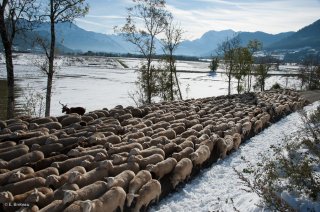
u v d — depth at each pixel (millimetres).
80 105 30359
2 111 24016
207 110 19688
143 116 17031
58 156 9766
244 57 36125
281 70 110125
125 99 35125
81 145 11000
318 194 7238
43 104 29094
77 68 90312
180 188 9984
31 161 9531
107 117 15055
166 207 8680
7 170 8742
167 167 9633
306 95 33344
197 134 13547
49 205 6969
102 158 9875
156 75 26703
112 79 59406
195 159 10594
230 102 23734
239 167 11758
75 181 8117
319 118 14133
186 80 66312
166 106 19516
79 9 17375
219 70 109875
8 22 15711
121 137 12391
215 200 8945
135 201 8203
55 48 19188
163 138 12000
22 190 7824
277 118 21203
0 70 59281
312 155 10266
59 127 13195
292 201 7145
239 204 8242
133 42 26219
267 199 6996
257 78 45500
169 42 27297
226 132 14266
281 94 30391
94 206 7055
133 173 8898
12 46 16609
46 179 8133
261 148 14227
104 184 8000
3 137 11164
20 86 39812
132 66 121500
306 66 61562
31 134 11516
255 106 22031
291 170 8039
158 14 26125
